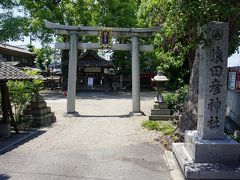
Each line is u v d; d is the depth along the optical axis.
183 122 8.91
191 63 12.77
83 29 14.78
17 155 7.98
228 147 6.15
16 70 10.45
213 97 6.41
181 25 6.62
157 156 7.90
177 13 6.62
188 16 6.17
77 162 7.41
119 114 15.75
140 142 9.36
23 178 6.33
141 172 6.74
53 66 53.41
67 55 31.78
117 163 7.34
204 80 6.49
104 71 35.25
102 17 27.27
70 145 9.06
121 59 33.81
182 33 7.22
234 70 13.41
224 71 6.41
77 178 6.35
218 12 6.09
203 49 6.61
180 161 6.47
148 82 36.47
